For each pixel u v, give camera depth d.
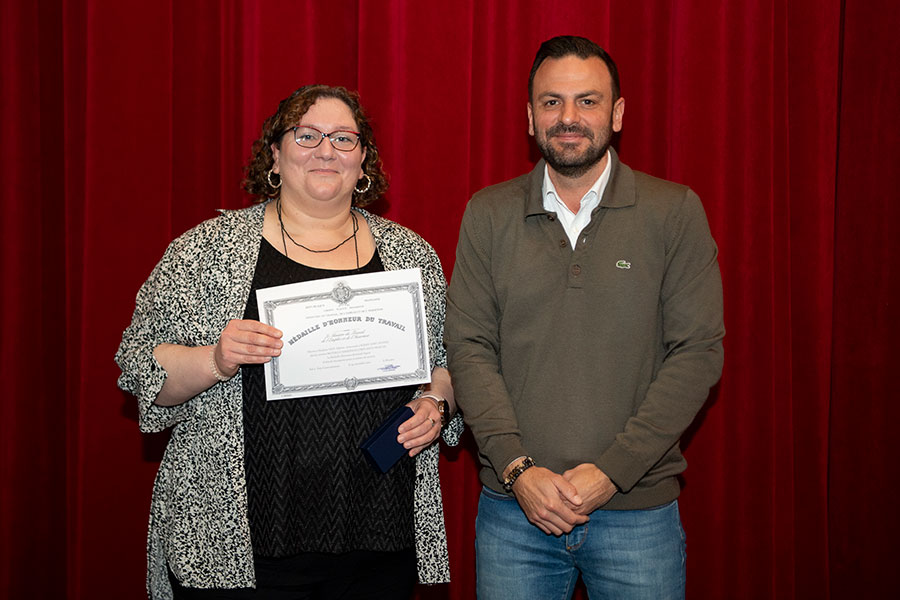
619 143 2.27
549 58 1.58
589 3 2.21
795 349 2.36
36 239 2.14
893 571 2.36
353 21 2.23
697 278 1.54
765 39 2.24
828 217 2.32
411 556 1.62
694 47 2.24
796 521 2.38
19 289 2.10
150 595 1.61
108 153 2.12
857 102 2.33
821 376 2.34
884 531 2.36
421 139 2.20
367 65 2.18
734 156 2.26
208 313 1.51
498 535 1.61
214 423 1.48
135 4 2.12
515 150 2.26
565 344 1.53
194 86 2.19
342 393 1.49
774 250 2.29
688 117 2.24
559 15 2.22
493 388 1.56
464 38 2.20
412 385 1.58
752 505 2.32
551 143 1.55
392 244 1.65
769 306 2.27
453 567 2.32
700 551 2.33
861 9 2.31
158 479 1.57
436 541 1.62
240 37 2.20
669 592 1.54
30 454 2.14
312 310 1.47
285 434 1.48
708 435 2.31
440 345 1.72
